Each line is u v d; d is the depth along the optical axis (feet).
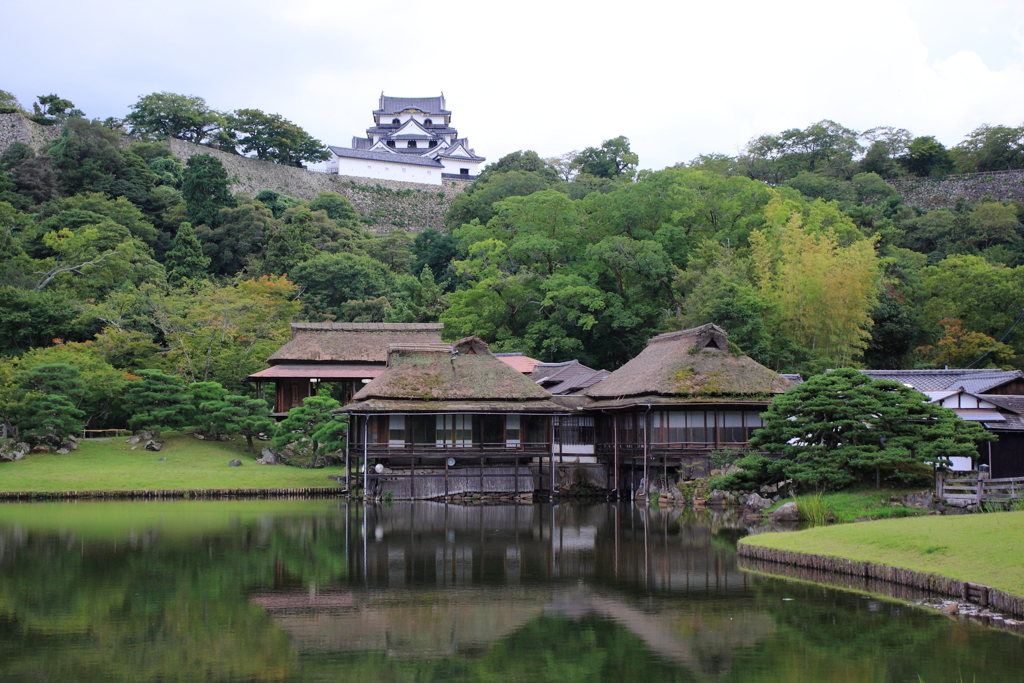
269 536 97.14
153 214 312.29
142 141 365.61
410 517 115.14
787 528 96.78
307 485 150.51
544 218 233.55
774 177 362.74
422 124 483.92
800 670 48.21
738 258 210.18
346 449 147.02
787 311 183.52
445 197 423.64
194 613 61.52
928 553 65.92
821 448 104.27
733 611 60.59
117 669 49.03
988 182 352.08
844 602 62.39
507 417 139.54
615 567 77.15
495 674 48.21
